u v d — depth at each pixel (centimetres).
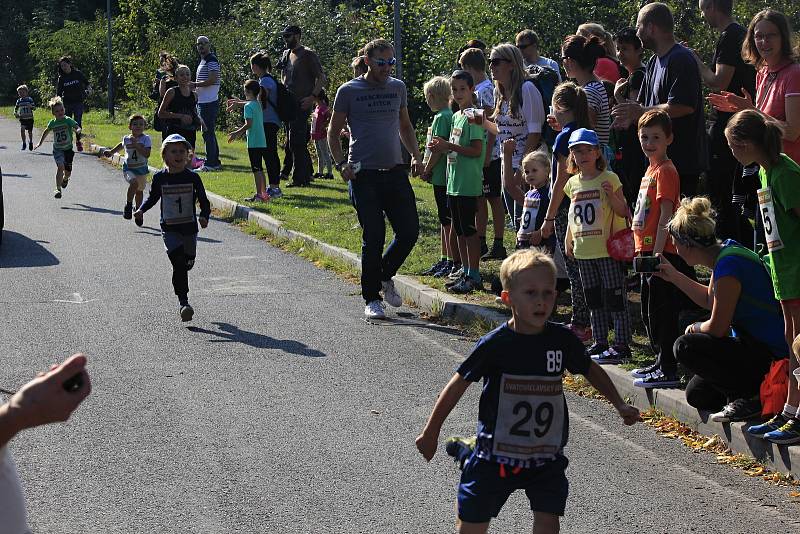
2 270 1850
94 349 1340
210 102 3222
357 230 2088
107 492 884
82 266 1883
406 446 991
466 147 1517
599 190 1165
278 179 2580
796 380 906
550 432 679
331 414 1084
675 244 989
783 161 920
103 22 6731
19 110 4100
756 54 1192
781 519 813
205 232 2258
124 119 5375
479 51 1709
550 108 1517
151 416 1080
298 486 895
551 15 2981
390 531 804
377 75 1478
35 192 2914
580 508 840
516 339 679
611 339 1277
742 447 945
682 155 1279
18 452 978
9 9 8269
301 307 1570
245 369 1249
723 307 950
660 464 935
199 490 888
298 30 2773
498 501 687
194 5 6053
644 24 1281
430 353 1316
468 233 1538
